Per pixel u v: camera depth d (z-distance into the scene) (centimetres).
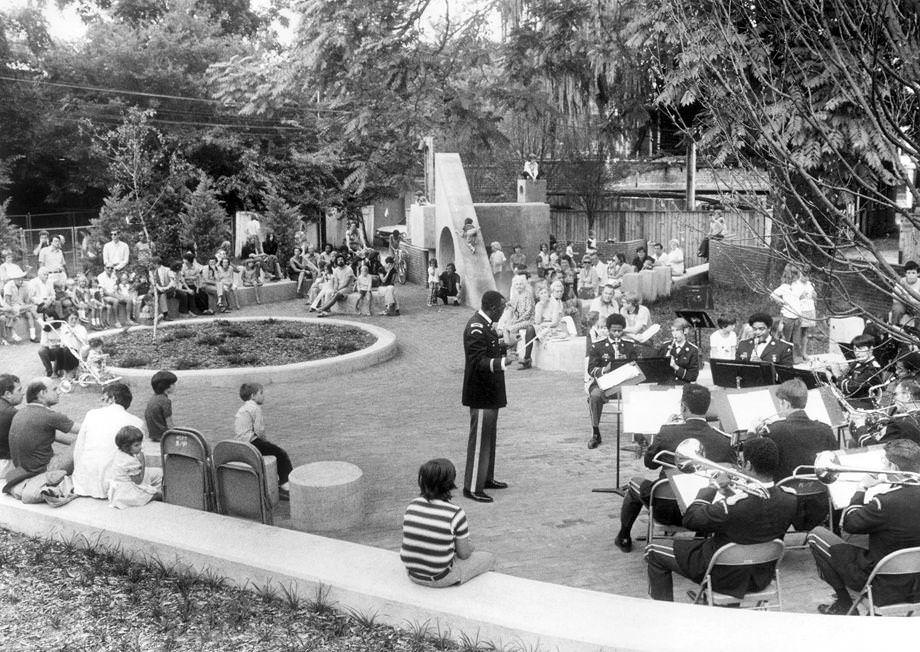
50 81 3612
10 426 858
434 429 1271
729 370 1019
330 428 1295
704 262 3369
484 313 917
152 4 4356
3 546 771
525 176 3228
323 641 586
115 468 791
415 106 1622
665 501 728
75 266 3503
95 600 658
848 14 630
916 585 564
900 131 610
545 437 1191
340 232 4753
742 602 599
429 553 596
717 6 784
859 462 650
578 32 1662
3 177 3444
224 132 3738
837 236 732
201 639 598
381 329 2027
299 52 1574
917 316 755
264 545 692
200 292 2411
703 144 989
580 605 572
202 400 1505
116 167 2905
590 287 2367
